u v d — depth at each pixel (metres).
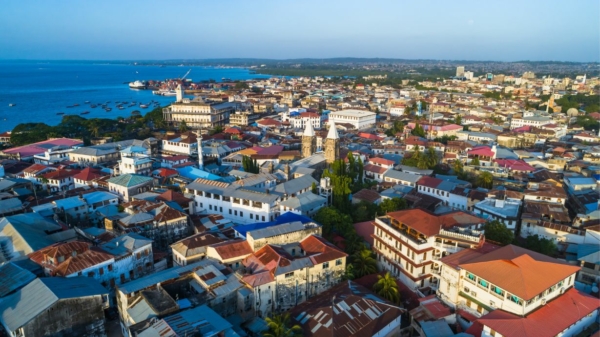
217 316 77.62
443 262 92.69
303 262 97.50
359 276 108.50
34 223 119.81
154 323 74.62
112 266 98.88
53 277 88.75
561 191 156.38
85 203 140.50
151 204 135.00
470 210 155.38
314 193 157.00
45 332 77.38
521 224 137.88
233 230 123.50
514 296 78.38
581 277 109.00
